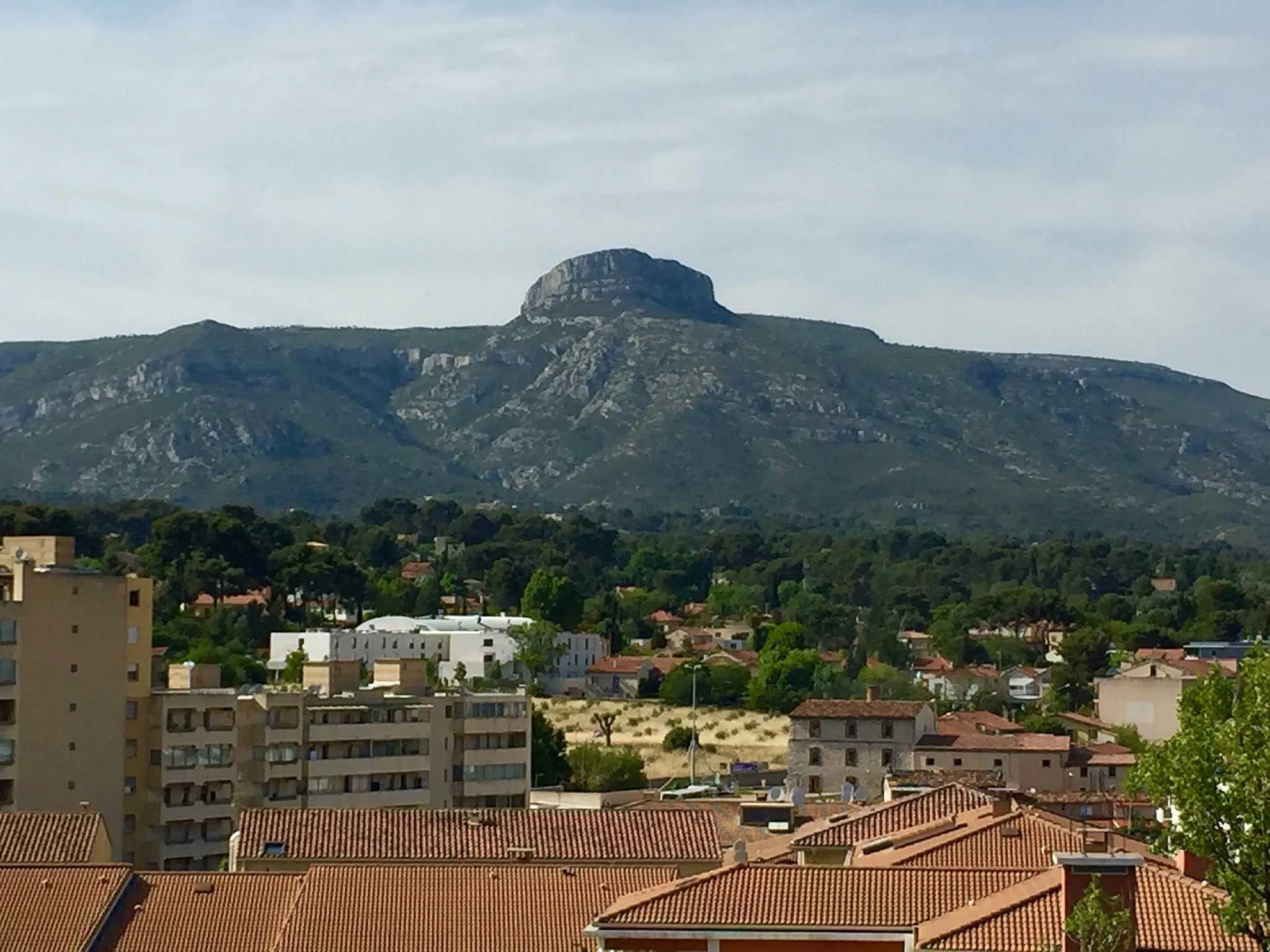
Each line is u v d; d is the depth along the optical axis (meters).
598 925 89.94
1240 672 92.56
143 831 192.00
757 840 129.38
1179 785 87.31
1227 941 84.56
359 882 107.31
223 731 196.75
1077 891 83.75
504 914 104.62
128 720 191.50
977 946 83.81
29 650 184.25
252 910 105.75
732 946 88.50
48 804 184.25
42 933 102.56
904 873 92.50
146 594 195.38
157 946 102.38
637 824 129.00
